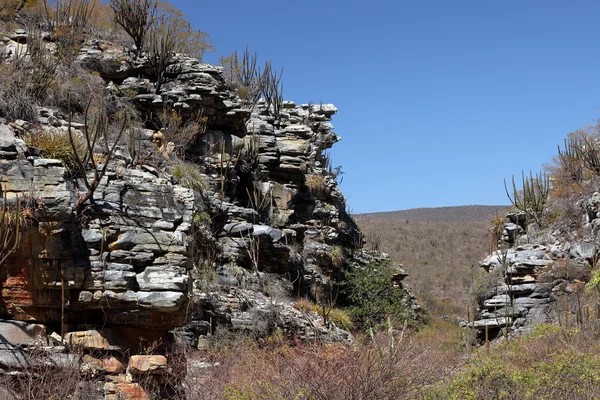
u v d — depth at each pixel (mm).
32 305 11758
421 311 42000
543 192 36250
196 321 19203
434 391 12523
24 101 16781
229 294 21531
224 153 26406
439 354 17953
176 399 12375
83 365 11719
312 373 11055
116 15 27125
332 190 36625
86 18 27547
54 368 11305
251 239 24203
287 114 34188
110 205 12578
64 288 11758
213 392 12805
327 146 39281
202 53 32812
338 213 35375
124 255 12344
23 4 26406
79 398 11375
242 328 20719
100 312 12266
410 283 67250
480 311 29672
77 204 12180
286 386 11211
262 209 27859
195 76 25891
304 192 31312
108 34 27625
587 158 34500
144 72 26000
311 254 29828
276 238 24859
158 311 12305
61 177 11938
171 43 26875
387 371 11133
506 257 29750
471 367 14758
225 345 18469
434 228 88438
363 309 30984
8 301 11727
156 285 12289
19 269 11750
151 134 22781
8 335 11391
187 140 24844
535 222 34781
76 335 11875
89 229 12219
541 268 28438
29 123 14828
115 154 14539
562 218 32438
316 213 32344
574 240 30484
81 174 12828
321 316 24406
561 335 19984
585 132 36938
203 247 22531
